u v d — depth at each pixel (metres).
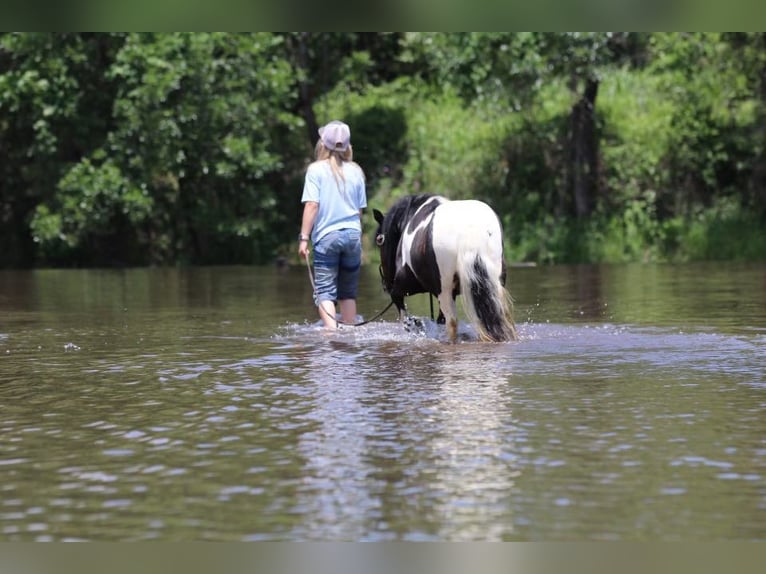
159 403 7.28
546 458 5.57
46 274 26.80
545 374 8.20
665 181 32.28
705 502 4.82
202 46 29.86
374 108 34.91
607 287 18.89
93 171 29.58
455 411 6.78
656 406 6.90
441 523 4.60
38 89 29.55
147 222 32.34
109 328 12.37
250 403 7.20
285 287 20.16
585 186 32.16
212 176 31.56
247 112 30.42
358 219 11.73
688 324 11.87
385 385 7.79
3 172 32.47
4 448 6.00
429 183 33.03
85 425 6.59
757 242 30.25
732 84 32.81
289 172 33.56
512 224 31.67
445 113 34.62
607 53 30.30
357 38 37.09
